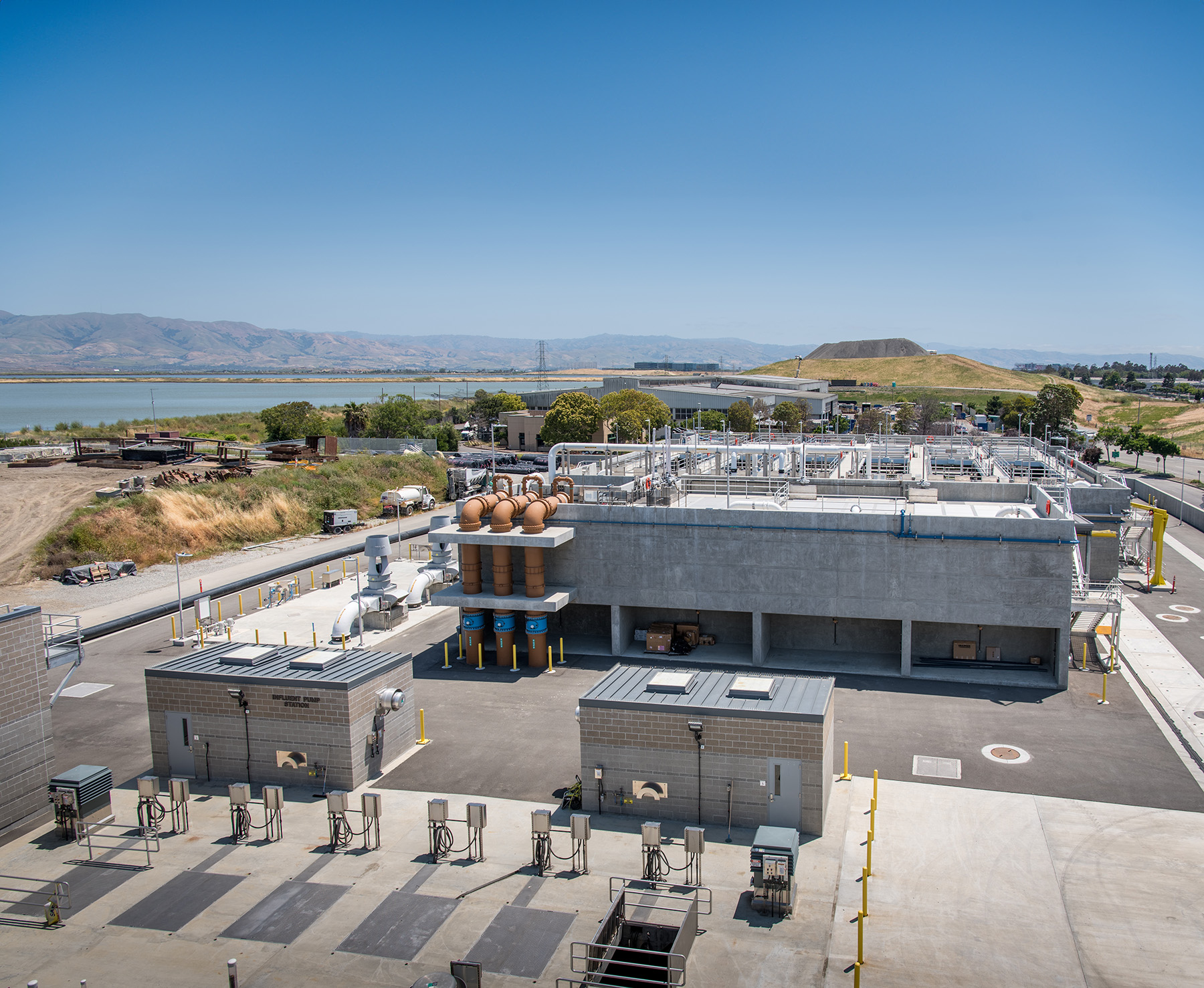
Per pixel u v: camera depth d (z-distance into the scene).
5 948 18.98
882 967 17.61
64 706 35.12
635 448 48.19
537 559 38.62
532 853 22.52
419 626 46.47
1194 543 67.44
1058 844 22.56
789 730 22.98
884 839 22.91
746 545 37.91
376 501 90.81
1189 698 33.44
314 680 26.31
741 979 17.31
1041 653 37.31
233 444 124.75
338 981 17.55
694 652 40.16
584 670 38.31
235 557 67.38
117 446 107.38
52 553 60.88
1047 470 61.41
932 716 32.03
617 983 17.31
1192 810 24.39
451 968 16.95
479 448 154.50
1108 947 18.20
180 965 18.20
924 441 84.00
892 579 36.38
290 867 22.16
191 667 28.25
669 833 23.53
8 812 24.80
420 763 28.55
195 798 26.39
